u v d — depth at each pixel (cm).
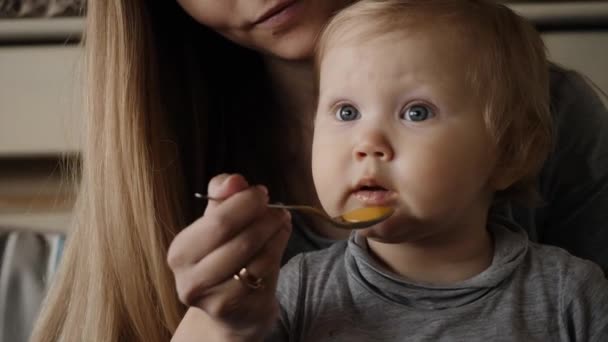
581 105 98
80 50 107
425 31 67
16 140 141
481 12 72
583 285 68
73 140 117
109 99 94
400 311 67
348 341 67
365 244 71
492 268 68
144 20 96
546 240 99
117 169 93
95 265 94
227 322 63
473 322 66
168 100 99
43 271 117
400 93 66
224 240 60
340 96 68
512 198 77
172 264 62
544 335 66
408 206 65
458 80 67
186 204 97
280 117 98
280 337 70
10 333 114
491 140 68
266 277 62
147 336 92
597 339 67
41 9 138
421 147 65
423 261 69
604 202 96
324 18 83
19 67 139
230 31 87
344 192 66
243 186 61
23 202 137
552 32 131
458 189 66
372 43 67
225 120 103
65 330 98
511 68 72
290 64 91
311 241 92
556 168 96
